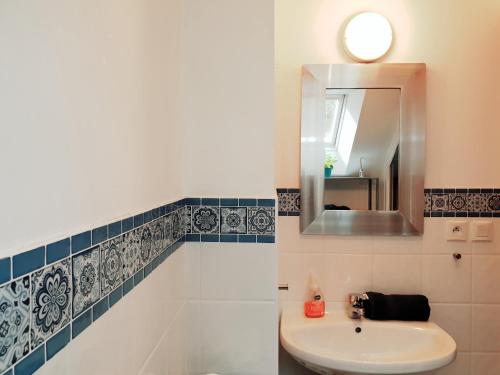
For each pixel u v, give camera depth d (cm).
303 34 150
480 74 148
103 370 53
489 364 151
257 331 104
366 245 153
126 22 62
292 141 153
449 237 150
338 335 141
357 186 151
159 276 80
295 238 153
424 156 149
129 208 63
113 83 57
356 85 149
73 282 44
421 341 137
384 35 146
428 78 149
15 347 34
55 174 41
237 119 103
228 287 104
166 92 86
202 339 104
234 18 102
